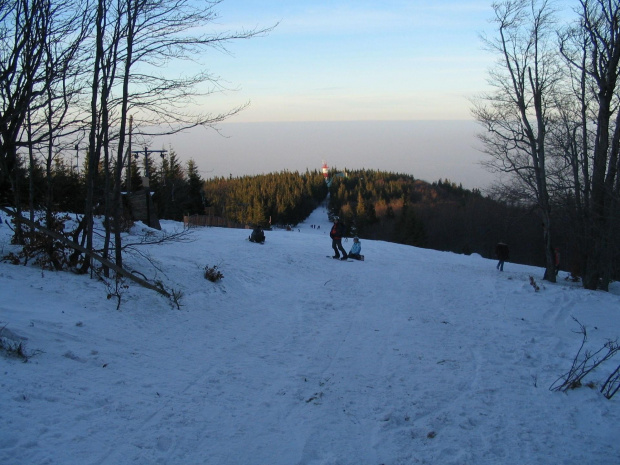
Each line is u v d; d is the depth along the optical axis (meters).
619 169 16.59
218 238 23.41
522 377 7.37
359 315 11.00
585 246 18.92
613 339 10.67
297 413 5.48
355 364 7.46
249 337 8.55
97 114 9.64
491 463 4.66
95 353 6.35
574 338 10.48
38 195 13.32
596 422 5.86
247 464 4.29
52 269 9.52
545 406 6.24
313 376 6.78
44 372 5.44
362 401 5.99
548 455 4.91
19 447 3.96
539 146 18.27
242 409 5.43
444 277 17.50
